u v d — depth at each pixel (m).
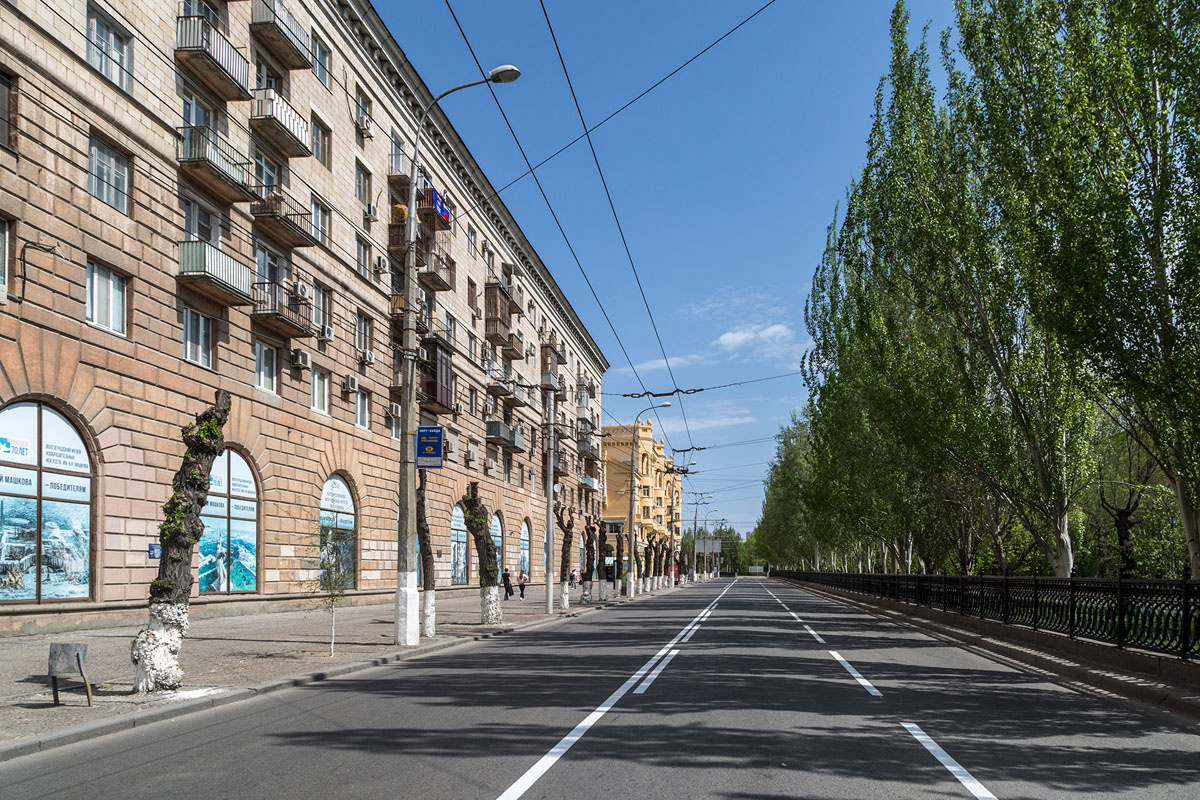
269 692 10.52
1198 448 12.68
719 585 83.88
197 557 22.12
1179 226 12.69
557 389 58.81
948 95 20.39
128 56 19.77
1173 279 12.53
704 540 111.81
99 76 18.59
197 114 22.69
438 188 38.47
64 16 17.61
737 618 25.73
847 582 46.16
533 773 6.09
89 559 18.20
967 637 18.17
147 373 19.88
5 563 16.16
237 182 22.50
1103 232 13.38
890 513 35.31
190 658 13.70
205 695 9.66
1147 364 12.83
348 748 7.03
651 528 94.00
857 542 53.00
